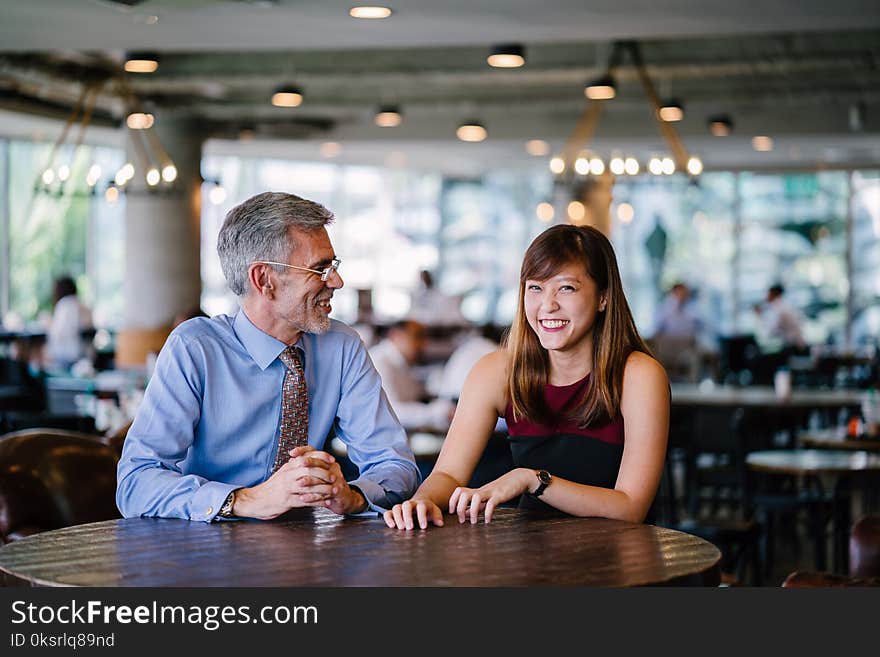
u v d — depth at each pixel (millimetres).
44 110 11977
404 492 2955
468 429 3104
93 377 10219
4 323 14008
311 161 17141
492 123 14344
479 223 19891
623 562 2225
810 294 18953
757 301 19125
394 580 2057
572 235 2945
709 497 8523
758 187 19109
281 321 2934
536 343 3021
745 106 13242
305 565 2182
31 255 15594
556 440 3014
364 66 11109
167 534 2496
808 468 5809
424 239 19750
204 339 2918
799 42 10805
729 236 19234
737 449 7367
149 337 12820
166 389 2865
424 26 7555
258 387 2953
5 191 15219
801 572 2781
